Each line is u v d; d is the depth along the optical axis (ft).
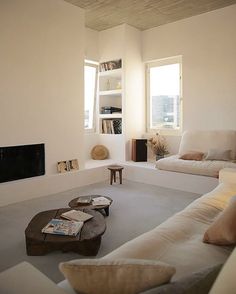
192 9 13.88
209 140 13.87
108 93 16.97
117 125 17.08
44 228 6.40
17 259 6.44
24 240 7.48
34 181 11.59
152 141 16.67
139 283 2.74
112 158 17.11
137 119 17.11
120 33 15.98
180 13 14.37
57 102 12.80
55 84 12.65
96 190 12.80
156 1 12.90
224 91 14.06
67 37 13.02
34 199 11.39
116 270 2.81
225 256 4.32
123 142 16.42
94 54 16.92
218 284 2.22
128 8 13.66
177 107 16.25
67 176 12.94
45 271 5.95
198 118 15.07
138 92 17.07
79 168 13.97
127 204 10.73
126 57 16.01
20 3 11.06
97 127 17.80
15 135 11.23
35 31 11.66
